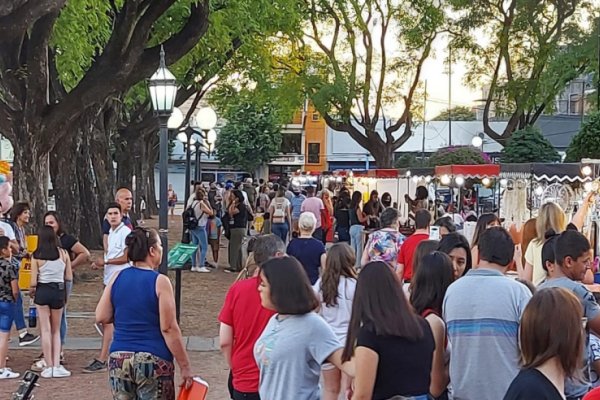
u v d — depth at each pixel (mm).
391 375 4039
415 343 4086
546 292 3342
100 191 26188
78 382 8969
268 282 4492
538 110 34531
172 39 16031
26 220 11219
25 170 15445
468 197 23859
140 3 15234
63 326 9766
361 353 4047
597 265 11586
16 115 15414
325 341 4414
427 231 8711
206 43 21359
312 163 70312
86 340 11195
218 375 9508
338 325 6297
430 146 59594
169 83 10195
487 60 34875
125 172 35375
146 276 5707
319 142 70062
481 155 23188
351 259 6465
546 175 14203
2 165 20094
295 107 34344
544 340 3266
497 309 4645
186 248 11375
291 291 4445
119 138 34875
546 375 3273
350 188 30422
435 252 4996
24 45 15633
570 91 51312
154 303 5637
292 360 4398
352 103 34969
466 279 4812
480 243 4918
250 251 5898
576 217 12047
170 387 5711
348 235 20406
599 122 18500
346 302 6324
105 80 15250
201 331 12094
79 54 16469
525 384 3246
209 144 17984
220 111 35438
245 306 5309
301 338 4406
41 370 9375
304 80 33406
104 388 8719
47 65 15352
